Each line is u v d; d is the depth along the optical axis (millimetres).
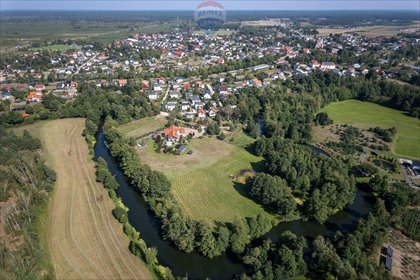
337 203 119625
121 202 126562
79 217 116250
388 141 188000
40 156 161375
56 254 98875
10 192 124688
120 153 154500
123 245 103312
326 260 90438
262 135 192500
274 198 119562
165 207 114938
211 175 145375
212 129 186750
